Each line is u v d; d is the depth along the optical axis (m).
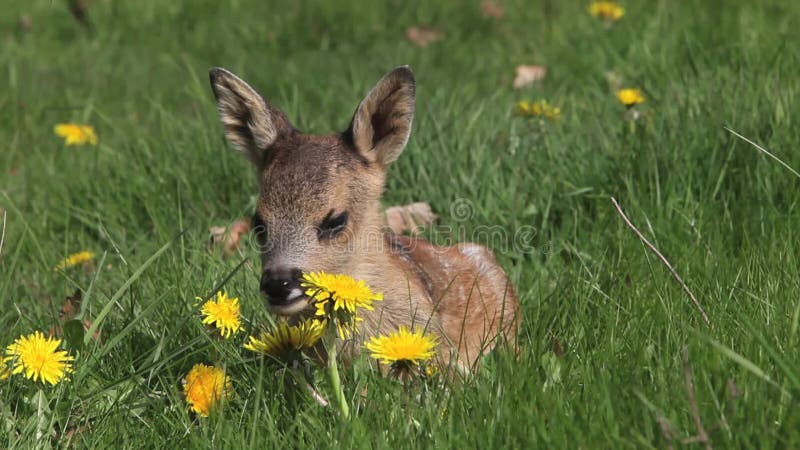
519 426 7.06
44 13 23.17
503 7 21.22
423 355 7.65
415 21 21.03
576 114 14.00
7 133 16.94
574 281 10.01
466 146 13.04
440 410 7.72
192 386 8.15
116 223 12.80
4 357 8.80
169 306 9.75
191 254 11.32
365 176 9.52
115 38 21.69
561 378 7.84
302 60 19.61
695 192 11.58
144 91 18.33
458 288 10.14
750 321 7.97
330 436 7.46
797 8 17.91
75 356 8.91
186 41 21.34
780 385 7.15
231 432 7.65
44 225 12.97
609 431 6.84
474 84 16.73
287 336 7.92
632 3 19.67
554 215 12.06
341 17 21.39
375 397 7.94
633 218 11.08
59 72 19.92
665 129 12.46
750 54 14.97
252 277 10.48
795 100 12.42
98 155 15.19
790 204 10.73
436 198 12.41
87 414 8.30
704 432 6.38
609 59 16.80
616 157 12.21
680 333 8.35
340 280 7.61
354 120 9.52
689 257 9.93
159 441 7.93
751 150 11.51
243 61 19.66
